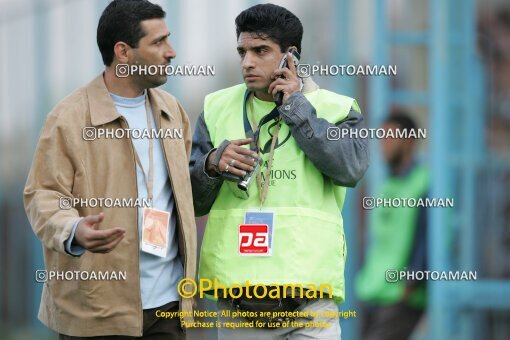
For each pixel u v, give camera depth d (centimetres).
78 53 3425
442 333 3209
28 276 3531
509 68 3288
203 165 2148
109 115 2070
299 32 2155
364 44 3195
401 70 3228
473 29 3266
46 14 3466
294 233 2120
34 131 3491
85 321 2048
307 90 2175
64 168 2044
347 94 3198
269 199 2134
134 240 2062
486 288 3238
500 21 3288
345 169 2111
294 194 2130
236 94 2205
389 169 3219
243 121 2175
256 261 2130
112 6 2109
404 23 3225
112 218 2058
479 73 3275
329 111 2147
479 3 3275
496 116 3278
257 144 2152
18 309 3547
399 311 3241
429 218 3219
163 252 2073
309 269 2119
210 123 2211
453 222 3256
